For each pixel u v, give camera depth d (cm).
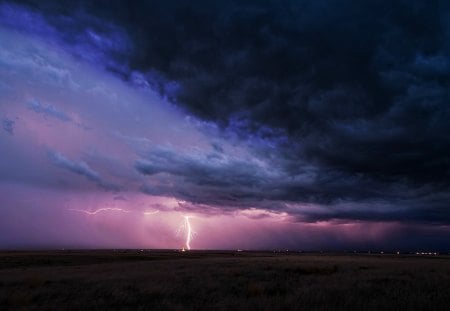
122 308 1195
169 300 1301
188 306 1205
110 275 2369
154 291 1541
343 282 1881
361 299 1292
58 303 1275
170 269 3000
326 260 4853
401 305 1184
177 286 1728
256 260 4884
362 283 1811
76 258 5622
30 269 3281
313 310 1109
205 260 5009
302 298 1298
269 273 2512
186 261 4662
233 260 4922
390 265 3622
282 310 1131
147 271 2769
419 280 2002
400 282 1906
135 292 1532
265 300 1270
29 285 1789
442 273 2525
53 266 4019
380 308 1153
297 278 2173
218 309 1154
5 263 4303
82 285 1789
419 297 1315
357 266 3334
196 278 2134
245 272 2586
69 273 2603
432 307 1160
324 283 1852
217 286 1730
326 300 1267
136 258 6119
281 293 1541
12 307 1227
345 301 1235
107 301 1317
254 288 1570
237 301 1274
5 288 1680
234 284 1817
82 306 1221
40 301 1340
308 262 4091
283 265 3372
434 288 1641
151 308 1187
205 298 1376
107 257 6159
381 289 1597
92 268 3281
